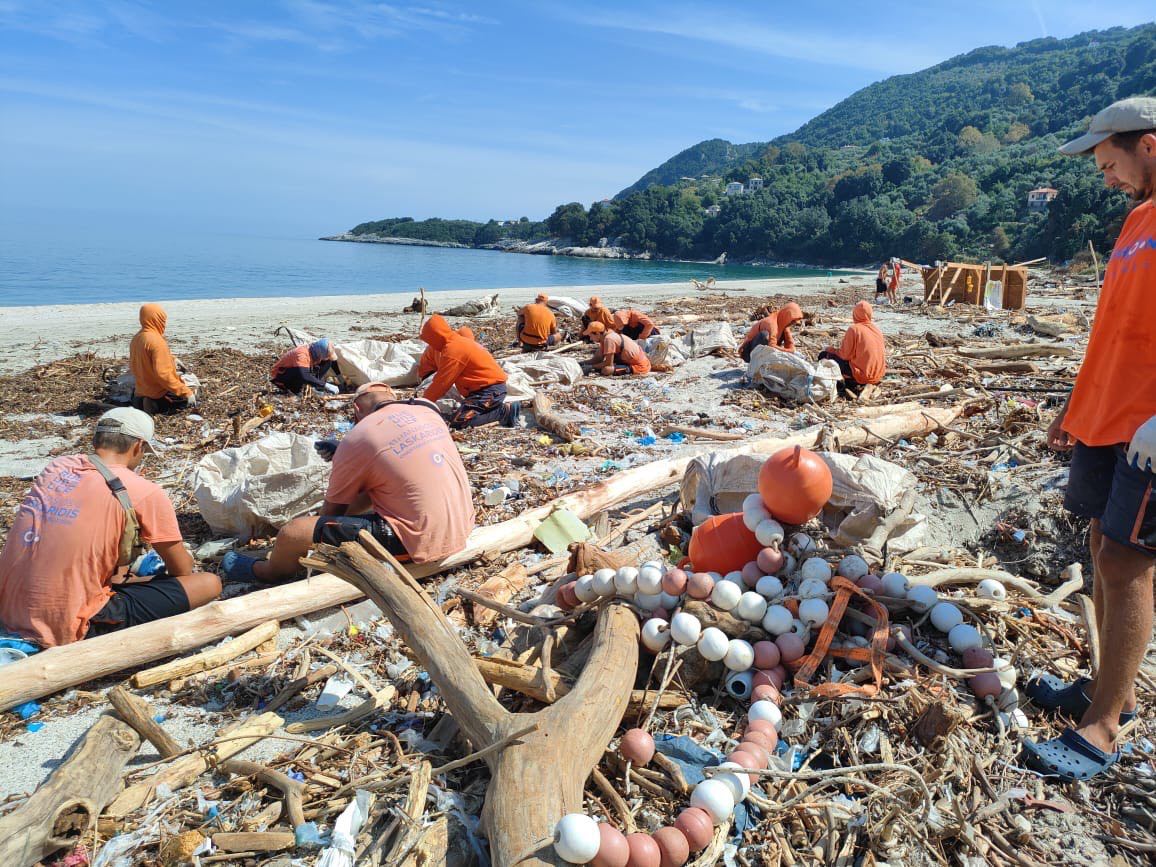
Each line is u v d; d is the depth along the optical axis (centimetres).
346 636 300
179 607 299
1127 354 203
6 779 226
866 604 266
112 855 196
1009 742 229
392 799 207
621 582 262
